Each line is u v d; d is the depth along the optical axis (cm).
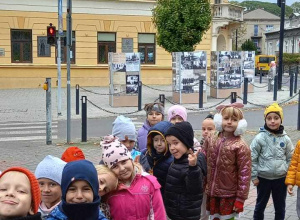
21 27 2719
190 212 385
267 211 595
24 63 2745
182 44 2012
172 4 1989
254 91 2453
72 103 1992
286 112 1633
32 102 2064
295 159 495
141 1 2948
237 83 2141
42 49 2775
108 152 333
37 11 2739
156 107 520
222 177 436
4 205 225
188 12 1980
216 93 2125
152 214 340
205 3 2027
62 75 2814
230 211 438
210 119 513
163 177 411
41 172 322
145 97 2217
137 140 521
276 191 524
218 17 3194
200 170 378
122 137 442
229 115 434
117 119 457
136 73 1859
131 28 2961
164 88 2802
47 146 1071
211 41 3228
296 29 7156
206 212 458
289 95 2192
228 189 436
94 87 2848
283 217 530
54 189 322
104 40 2930
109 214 330
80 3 2838
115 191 333
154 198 342
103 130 1322
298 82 3619
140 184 340
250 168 434
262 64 4856
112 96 1844
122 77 1852
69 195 265
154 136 414
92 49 2892
